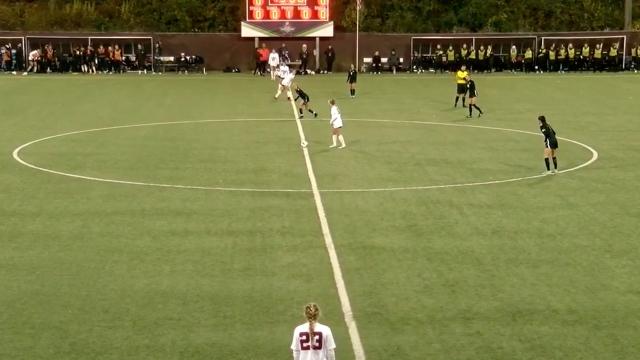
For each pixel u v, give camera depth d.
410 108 68.25
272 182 41.28
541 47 101.94
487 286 26.81
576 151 49.69
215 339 22.78
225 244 31.16
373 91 80.12
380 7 117.19
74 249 30.62
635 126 59.16
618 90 80.69
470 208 36.44
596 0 119.88
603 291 26.39
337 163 45.94
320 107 68.62
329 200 37.72
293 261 29.19
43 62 96.94
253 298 25.72
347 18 113.69
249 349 22.17
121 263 29.03
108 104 69.88
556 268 28.56
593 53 100.31
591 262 29.20
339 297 25.80
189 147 50.72
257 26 97.44
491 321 24.08
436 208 36.38
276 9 97.19
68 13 113.12
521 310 24.88
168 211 35.91
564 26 117.94
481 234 32.50
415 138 54.06
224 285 26.83
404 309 24.92
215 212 35.69
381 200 37.72
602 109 67.94
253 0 96.88
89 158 47.34
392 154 48.59
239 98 74.12
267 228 33.28
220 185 40.66
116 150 49.72
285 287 26.66
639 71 99.19
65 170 44.06
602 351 22.14
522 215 35.28
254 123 60.22
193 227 33.47
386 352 22.12
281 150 49.69
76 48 99.69
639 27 116.19
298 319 24.11
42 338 22.89
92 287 26.72
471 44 102.44
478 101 72.75
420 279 27.42
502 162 46.34
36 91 78.75
